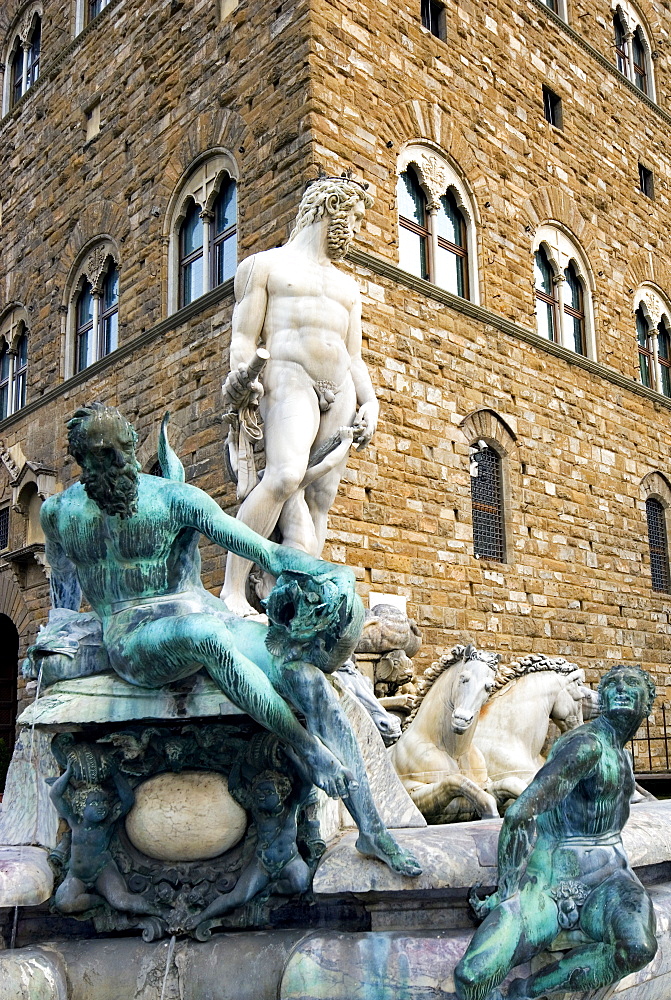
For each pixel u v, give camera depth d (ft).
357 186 26.40
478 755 23.61
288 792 13.60
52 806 14.57
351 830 14.93
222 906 13.52
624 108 91.35
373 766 14.71
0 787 68.08
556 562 71.67
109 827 13.83
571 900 12.21
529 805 11.91
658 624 81.35
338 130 59.93
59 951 13.51
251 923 13.64
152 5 76.74
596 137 86.63
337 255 26.45
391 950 12.31
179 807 13.48
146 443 69.31
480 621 63.00
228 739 13.65
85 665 13.65
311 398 25.08
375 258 59.98
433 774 21.99
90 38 85.30
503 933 11.48
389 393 59.88
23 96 95.61
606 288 84.53
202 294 66.85
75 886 13.83
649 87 97.96
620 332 85.15
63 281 85.20
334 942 12.57
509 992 12.11
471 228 70.28
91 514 13.38
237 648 12.50
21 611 86.63
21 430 89.10
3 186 98.22
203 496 13.43
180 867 13.87
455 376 65.26
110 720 13.12
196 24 71.00
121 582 13.46
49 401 84.79
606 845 12.69
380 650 31.12
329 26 61.05
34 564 84.99
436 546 60.70
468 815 20.97
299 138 59.11
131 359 73.00
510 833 11.88
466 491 64.08
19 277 92.73
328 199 25.98
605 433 80.07
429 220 67.15
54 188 88.38
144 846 13.83
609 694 12.94
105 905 13.93
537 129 79.05
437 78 68.95
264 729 13.62
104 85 82.43
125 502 12.92
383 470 58.34
